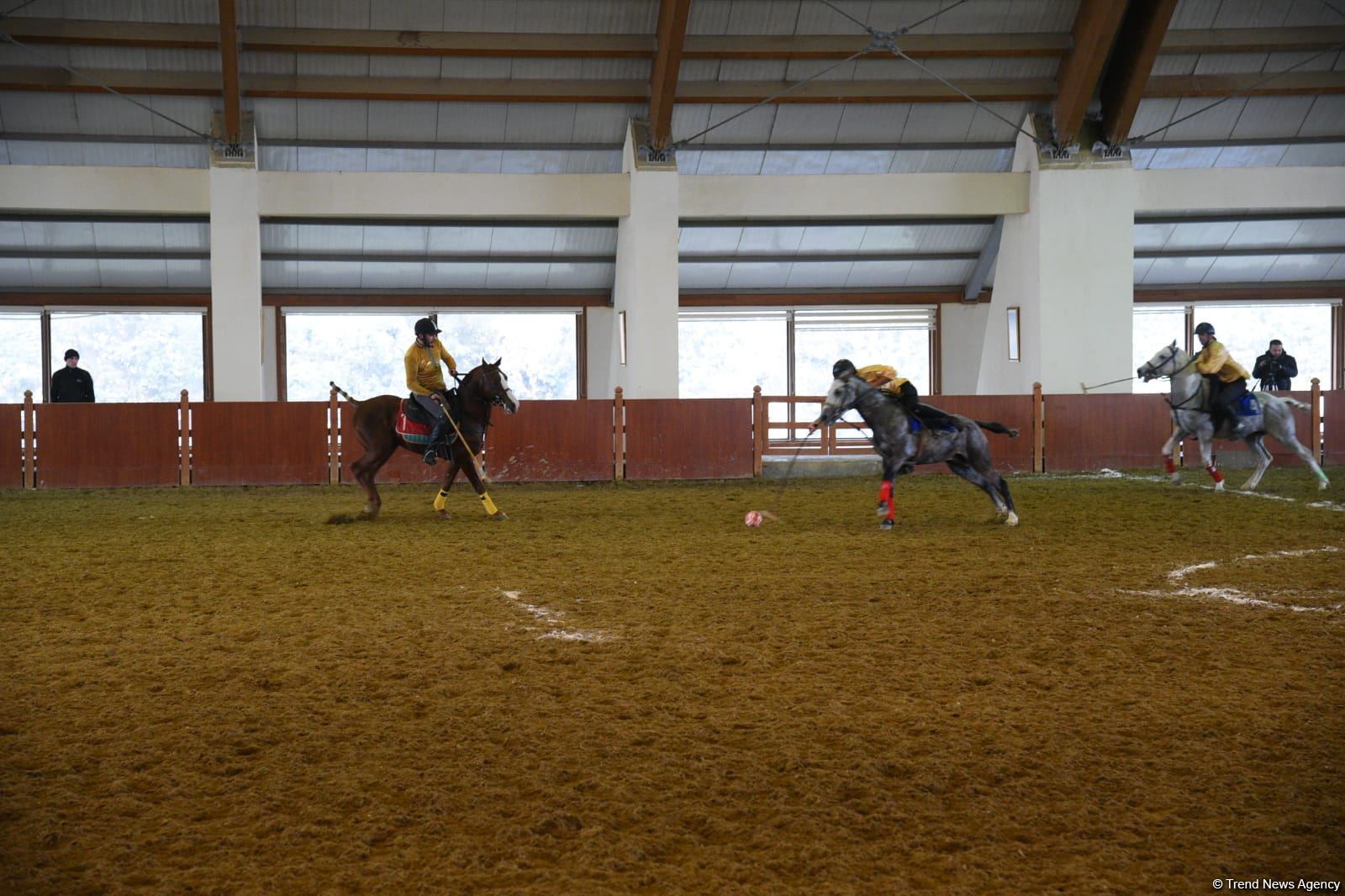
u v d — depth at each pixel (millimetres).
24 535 11750
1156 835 4047
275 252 23516
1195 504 13773
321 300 24781
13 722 5273
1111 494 15164
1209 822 4141
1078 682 5910
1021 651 6539
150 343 24750
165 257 23453
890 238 24719
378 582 8805
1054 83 21891
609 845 3949
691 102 21641
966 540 10836
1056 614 7496
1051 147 22156
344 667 6227
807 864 3811
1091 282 22219
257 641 6824
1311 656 6375
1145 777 4566
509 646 6695
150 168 20766
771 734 5090
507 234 23719
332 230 23109
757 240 24453
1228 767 4660
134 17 19734
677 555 10125
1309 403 19500
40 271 23391
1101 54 20500
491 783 4523
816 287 25984
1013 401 19234
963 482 17422
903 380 11875
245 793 4414
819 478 18609
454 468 13156
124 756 4824
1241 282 26328
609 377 25625
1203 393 15328
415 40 20203
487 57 20797
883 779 4566
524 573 9156
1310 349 27031
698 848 3959
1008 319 23656
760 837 4020
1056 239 22172
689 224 23703
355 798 4332
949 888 3666
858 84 21578
